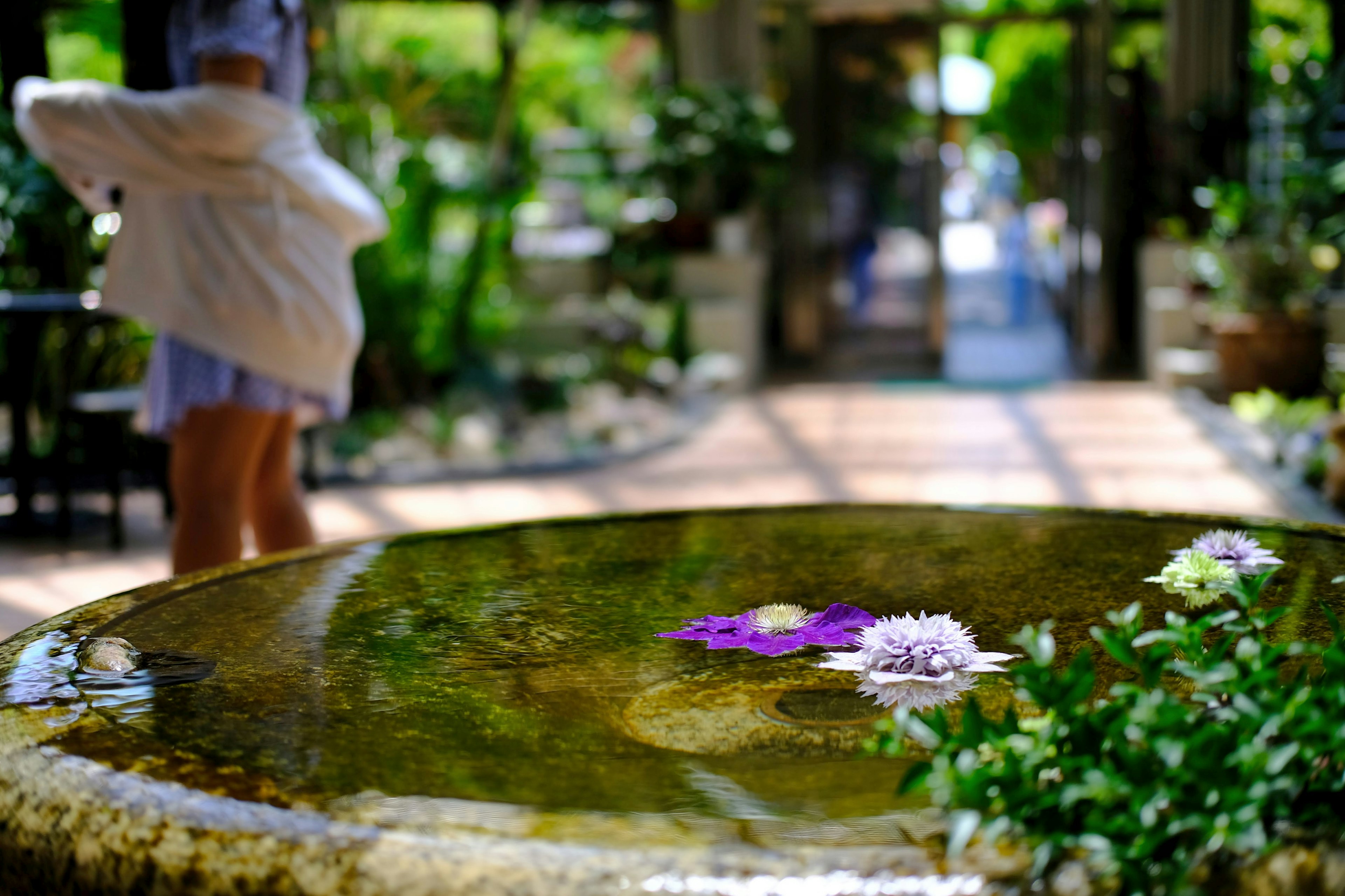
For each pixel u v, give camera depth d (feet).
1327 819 2.30
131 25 9.31
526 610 4.27
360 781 2.70
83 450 16.98
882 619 3.81
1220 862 2.21
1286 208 24.23
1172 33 29.27
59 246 17.85
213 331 7.45
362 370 22.58
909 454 19.58
